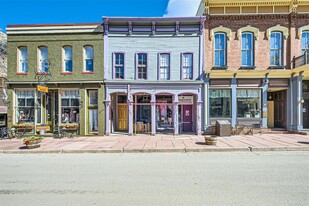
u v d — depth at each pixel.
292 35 14.66
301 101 14.29
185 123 15.94
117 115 16.36
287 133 14.69
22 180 5.74
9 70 15.18
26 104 15.37
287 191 4.78
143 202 4.25
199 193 4.69
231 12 15.02
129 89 14.84
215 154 9.13
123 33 14.98
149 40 15.01
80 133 14.84
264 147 9.95
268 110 16.75
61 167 7.08
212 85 14.94
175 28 14.93
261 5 14.69
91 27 14.92
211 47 15.03
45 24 15.05
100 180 5.66
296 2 14.38
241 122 14.95
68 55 15.26
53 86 15.05
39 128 14.02
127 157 8.70
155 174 6.14
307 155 8.77
